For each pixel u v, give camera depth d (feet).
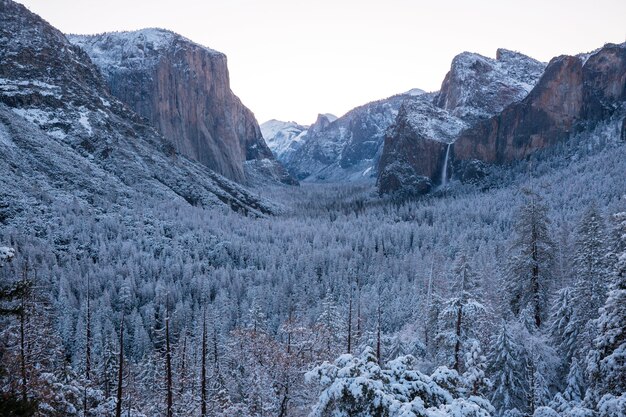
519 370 96.12
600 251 111.14
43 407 73.26
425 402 53.67
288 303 323.16
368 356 57.62
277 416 116.57
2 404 45.98
